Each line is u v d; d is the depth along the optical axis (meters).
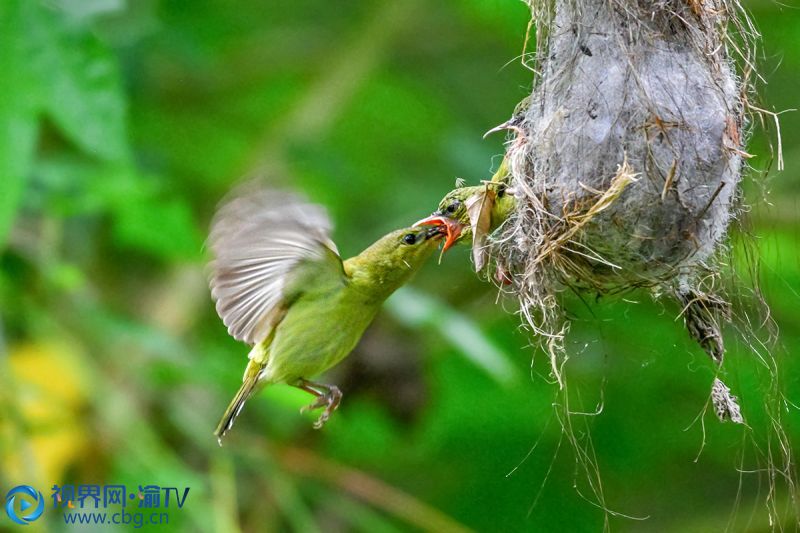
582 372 12.41
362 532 12.61
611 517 12.68
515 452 12.90
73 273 10.77
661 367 12.38
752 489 12.48
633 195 8.30
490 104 13.90
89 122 8.30
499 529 12.80
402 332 12.21
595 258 8.41
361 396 12.23
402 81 14.06
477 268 9.03
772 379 9.17
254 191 8.65
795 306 11.61
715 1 8.83
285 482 11.35
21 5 8.26
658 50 8.52
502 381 10.97
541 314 9.23
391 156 13.92
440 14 14.20
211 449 11.25
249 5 14.10
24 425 10.55
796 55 12.70
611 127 8.38
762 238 10.62
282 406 11.70
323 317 9.62
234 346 12.65
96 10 8.37
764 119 9.76
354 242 12.96
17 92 8.24
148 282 12.77
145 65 12.47
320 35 14.30
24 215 11.02
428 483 13.01
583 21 8.62
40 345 11.38
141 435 10.98
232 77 13.91
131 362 11.44
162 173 12.49
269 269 9.45
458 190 9.59
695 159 8.36
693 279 8.84
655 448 12.63
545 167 8.56
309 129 13.46
